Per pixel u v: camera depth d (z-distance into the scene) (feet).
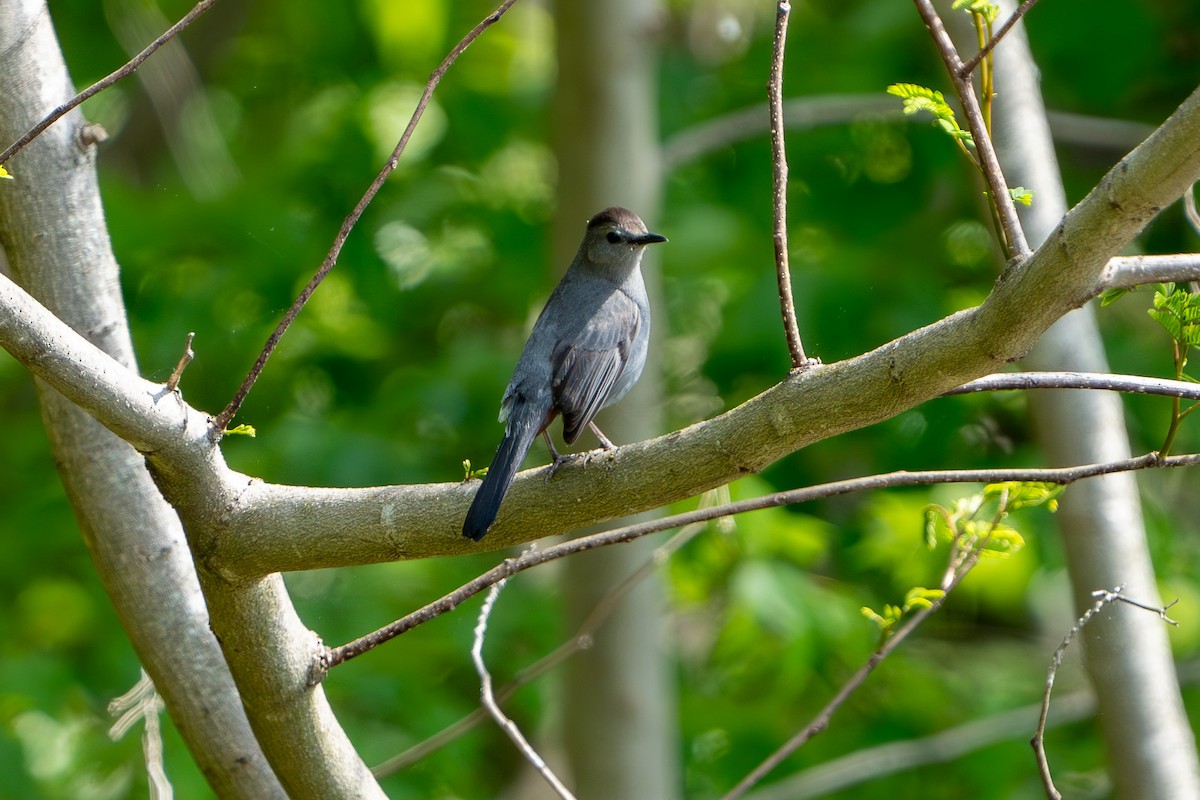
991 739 37.63
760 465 16.88
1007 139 26.84
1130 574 25.93
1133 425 42.37
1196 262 14.89
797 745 20.85
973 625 49.03
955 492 42.34
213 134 52.34
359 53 54.60
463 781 39.17
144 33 50.57
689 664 46.21
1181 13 44.91
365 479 41.06
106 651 39.99
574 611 34.40
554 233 36.65
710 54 48.88
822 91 45.85
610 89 35.60
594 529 33.81
